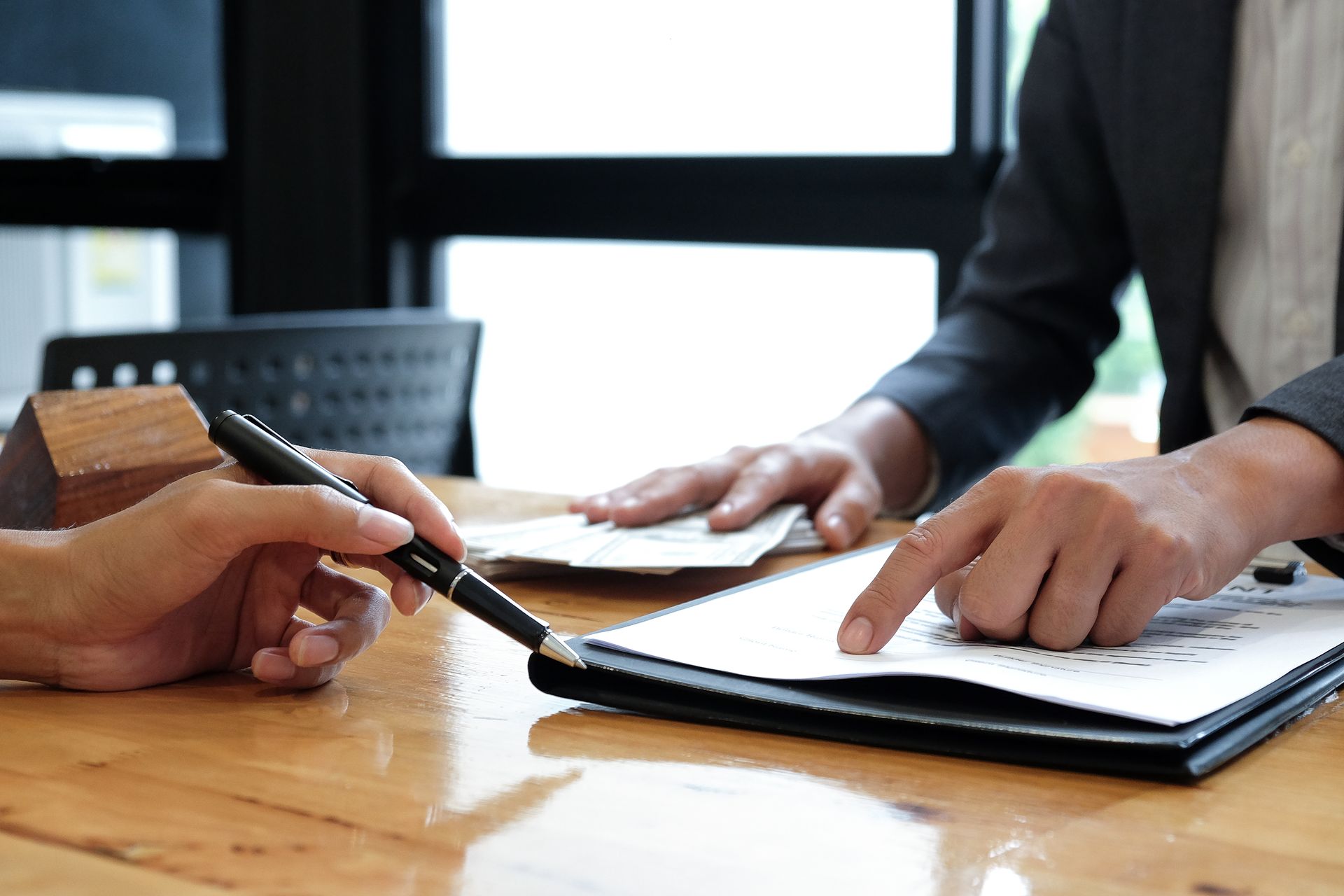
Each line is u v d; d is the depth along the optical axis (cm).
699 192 212
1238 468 68
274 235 245
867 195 199
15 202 272
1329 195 113
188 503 57
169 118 267
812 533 99
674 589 84
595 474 233
